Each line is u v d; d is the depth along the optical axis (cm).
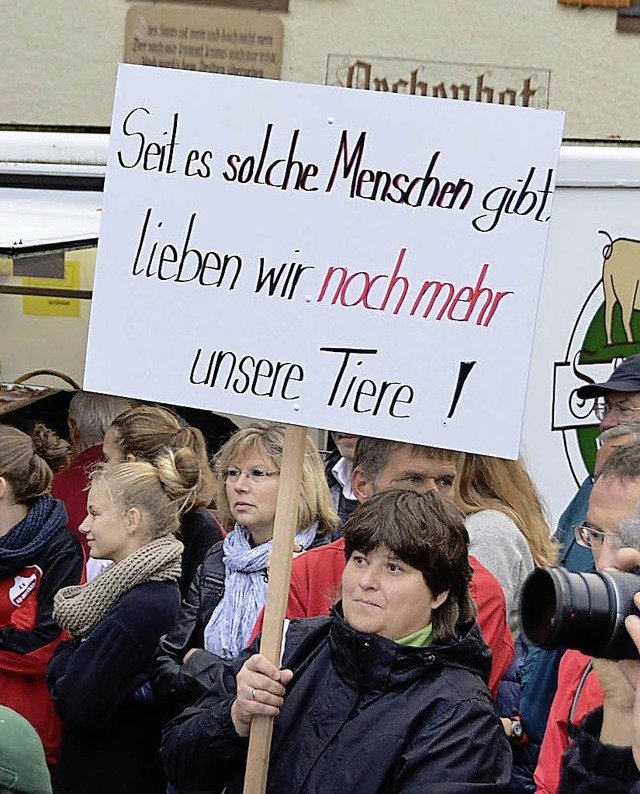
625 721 582
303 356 668
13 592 934
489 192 650
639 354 909
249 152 668
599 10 1344
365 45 1355
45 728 930
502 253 652
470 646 667
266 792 662
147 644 825
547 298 959
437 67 1356
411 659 656
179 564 856
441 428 660
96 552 860
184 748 696
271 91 663
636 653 511
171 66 1366
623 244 959
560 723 725
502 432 655
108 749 841
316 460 930
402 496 675
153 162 677
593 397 911
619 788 576
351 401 666
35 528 945
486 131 648
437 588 662
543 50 1353
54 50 1380
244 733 665
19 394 1259
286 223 667
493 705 666
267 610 656
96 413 1116
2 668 923
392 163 656
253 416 673
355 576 665
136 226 680
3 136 1019
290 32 1354
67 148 1014
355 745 646
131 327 683
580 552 884
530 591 528
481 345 655
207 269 675
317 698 671
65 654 851
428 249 657
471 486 866
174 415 988
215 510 1123
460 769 632
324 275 666
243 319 673
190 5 1355
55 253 1047
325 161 662
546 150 645
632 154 952
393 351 662
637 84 1357
